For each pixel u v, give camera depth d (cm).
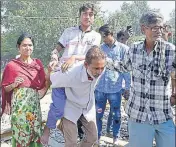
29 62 380
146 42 298
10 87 373
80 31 364
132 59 306
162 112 301
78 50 360
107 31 458
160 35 287
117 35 555
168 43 295
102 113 481
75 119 341
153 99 300
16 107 372
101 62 305
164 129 304
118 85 474
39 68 381
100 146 494
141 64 300
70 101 342
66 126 341
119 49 461
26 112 371
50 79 336
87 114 348
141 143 311
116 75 470
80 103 340
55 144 489
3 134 521
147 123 305
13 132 380
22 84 371
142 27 293
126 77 454
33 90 376
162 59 292
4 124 550
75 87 330
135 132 312
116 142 498
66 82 324
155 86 297
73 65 328
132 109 311
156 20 282
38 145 383
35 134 380
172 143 307
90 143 362
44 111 671
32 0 854
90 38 363
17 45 381
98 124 480
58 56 364
